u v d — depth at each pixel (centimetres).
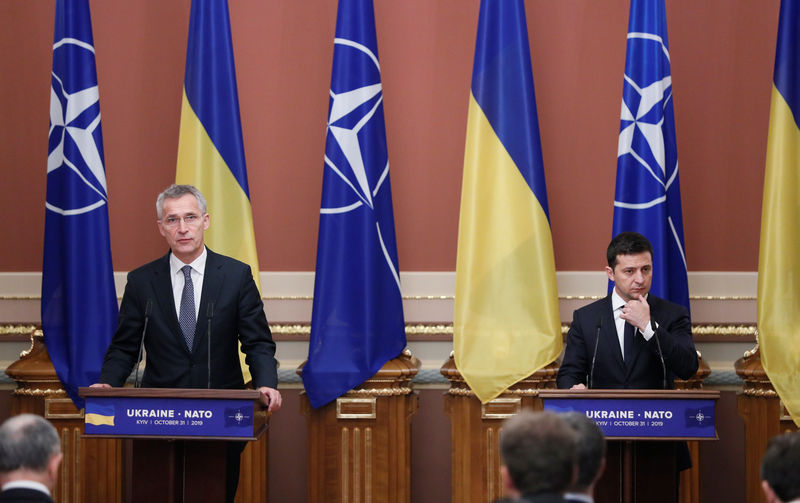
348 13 1250
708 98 1370
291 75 1395
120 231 1396
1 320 1391
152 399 807
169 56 1401
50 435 561
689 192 1373
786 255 1201
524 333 1228
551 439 482
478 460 1253
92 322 1244
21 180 1403
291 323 1370
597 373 1009
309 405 1265
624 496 867
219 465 847
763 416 1236
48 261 1263
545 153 1383
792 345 1191
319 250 1242
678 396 818
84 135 1255
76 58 1258
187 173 1246
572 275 1370
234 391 804
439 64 1388
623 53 1378
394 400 1256
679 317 1002
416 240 1387
